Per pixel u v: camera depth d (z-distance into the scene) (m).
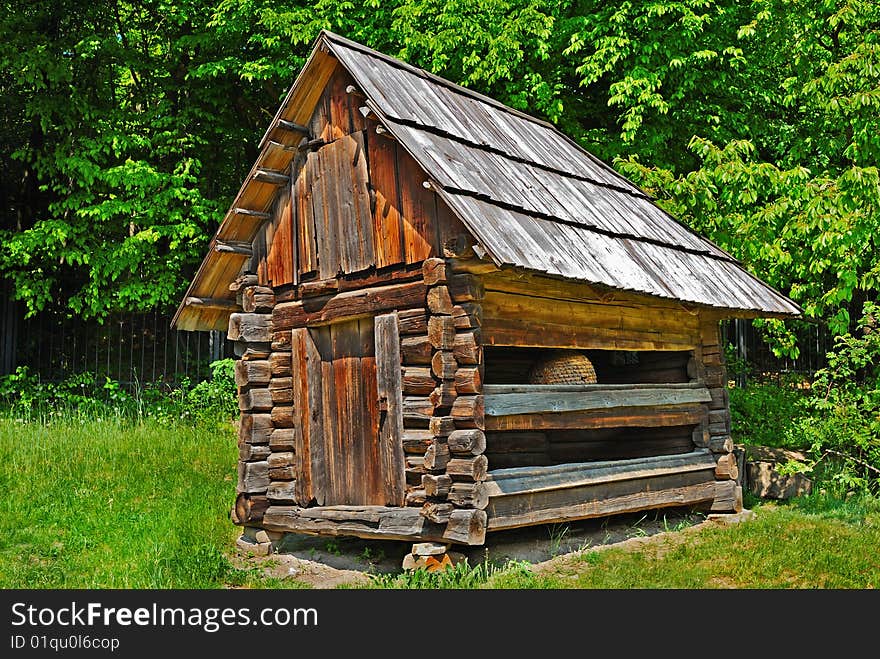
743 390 14.12
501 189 8.01
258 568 8.05
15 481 10.38
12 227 17.88
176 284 17.06
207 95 17.08
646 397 9.21
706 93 16.61
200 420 14.18
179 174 16.42
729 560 7.85
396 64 9.07
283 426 8.82
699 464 9.88
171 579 7.42
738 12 16.20
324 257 8.45
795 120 16.73
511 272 7.28
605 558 7.96
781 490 11.16
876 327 11.73
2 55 15.92
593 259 7.96
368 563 8.12
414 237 7.65
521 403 7.71
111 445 12.13
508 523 7.50
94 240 16.34
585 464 8.47
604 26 15.58
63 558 8.05
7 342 17.03
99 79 17.30
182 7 16.95
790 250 12.55
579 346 8.45
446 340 7.33
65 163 15.73
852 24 12.77
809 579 7.36
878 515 9.77
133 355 18.34
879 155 12.23
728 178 12.41
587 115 17.70
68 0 17.09
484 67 15.27
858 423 11.03
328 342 8.51
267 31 16.66
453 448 7.22
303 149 8.70
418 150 7.51
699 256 10.35
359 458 8.14
